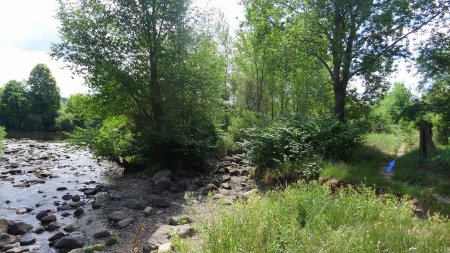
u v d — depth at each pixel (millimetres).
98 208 11586
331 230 5570
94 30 17953
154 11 18281
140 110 19531
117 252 7789
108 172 18922
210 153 19516
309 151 13609
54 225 9625
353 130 14461
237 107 30031
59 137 50969
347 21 20078
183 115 19875
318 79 33125
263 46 25641
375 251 4805
